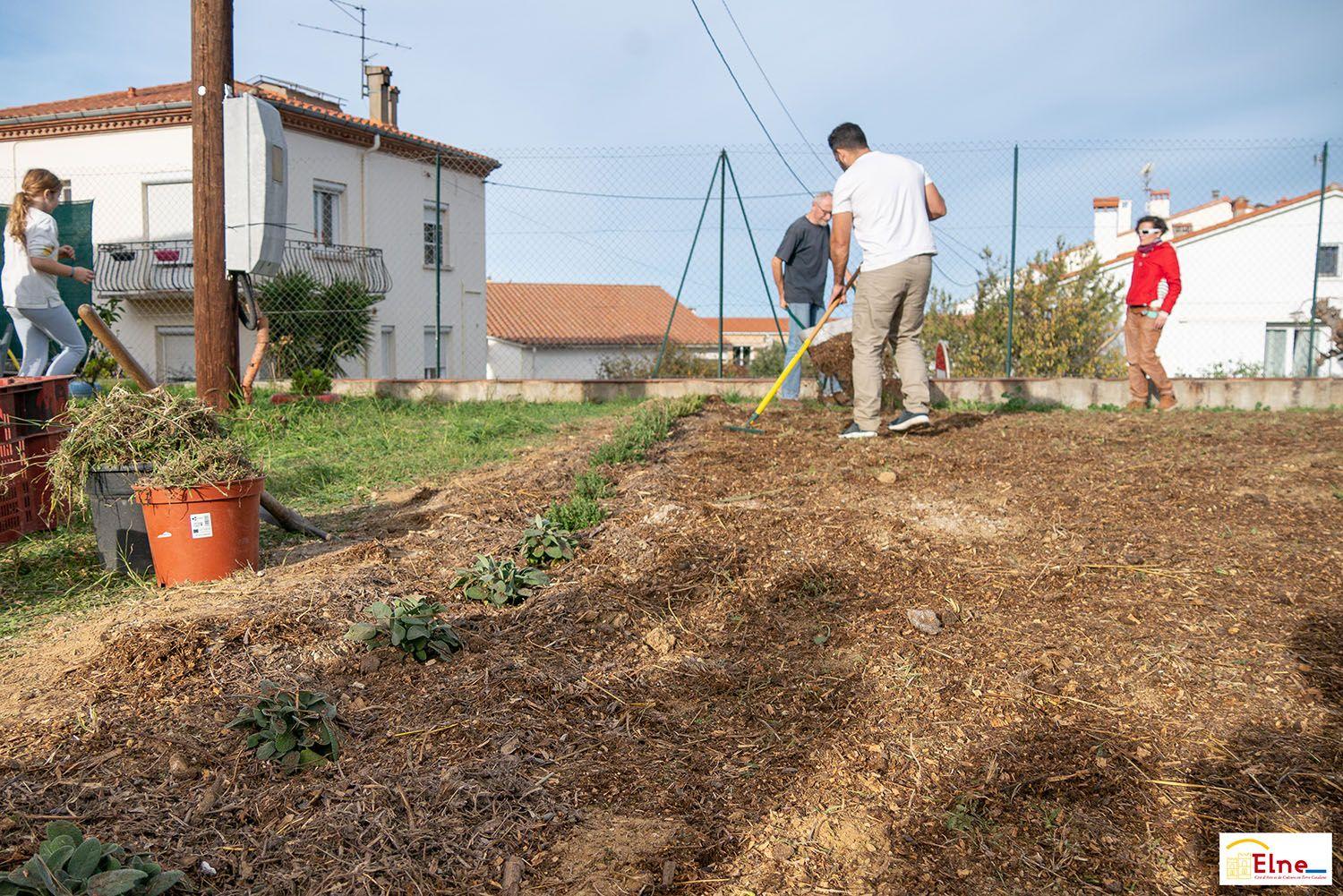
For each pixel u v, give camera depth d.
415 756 2.27
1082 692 2.62
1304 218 21.39
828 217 8.27
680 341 27.02
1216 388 9.68
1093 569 3.53
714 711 2.60
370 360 19.84
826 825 2.08
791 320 8.52
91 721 2.30
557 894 1.83
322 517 4.62
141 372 4.96
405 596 3.25
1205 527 4.04
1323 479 4.87
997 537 4.00
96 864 1.65
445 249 22.17
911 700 2.61
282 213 7.55
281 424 6.91
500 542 4.01
